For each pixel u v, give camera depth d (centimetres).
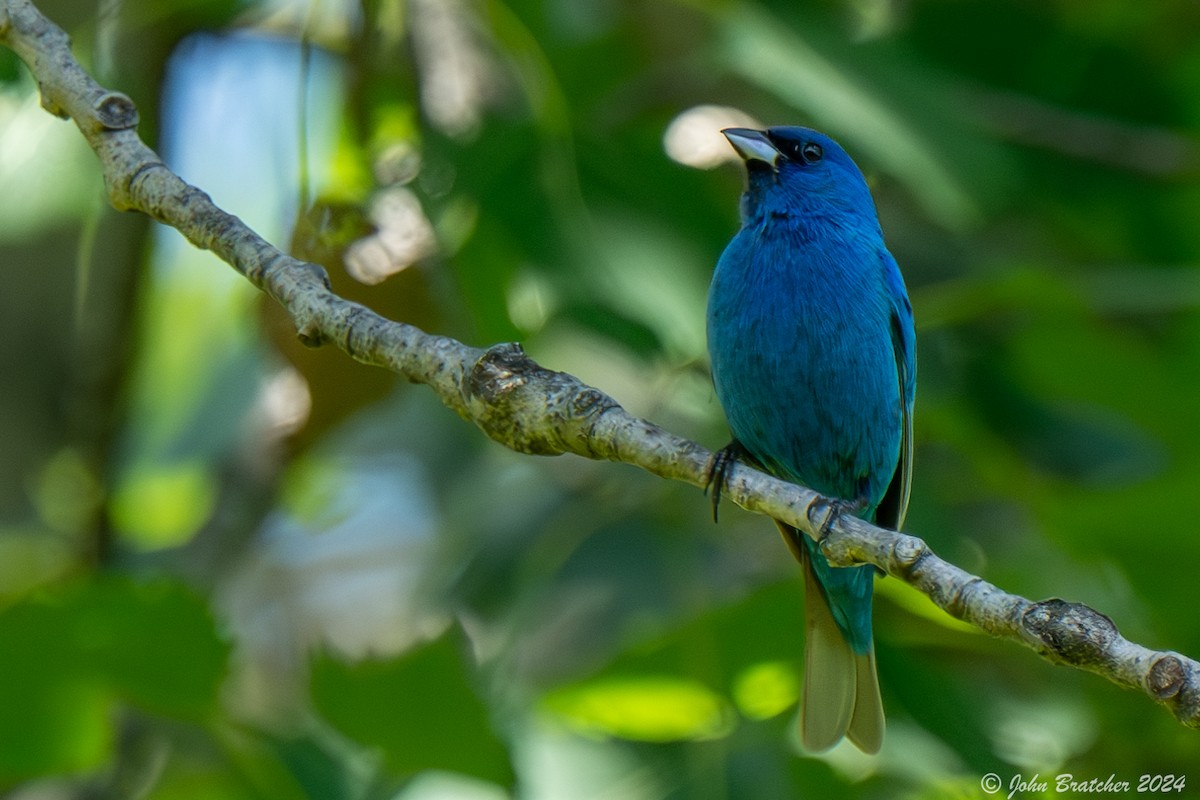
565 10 1190
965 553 1156
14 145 999
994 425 1211
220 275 1246
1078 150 1325
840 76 971
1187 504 1094
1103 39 1317
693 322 918
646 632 1008
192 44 1067
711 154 1009
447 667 870
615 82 1186
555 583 1104
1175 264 1351
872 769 942
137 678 876
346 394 943
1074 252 1383
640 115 1130
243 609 1395
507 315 931
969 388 1214
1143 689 545
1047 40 1312
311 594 1427
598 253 909
